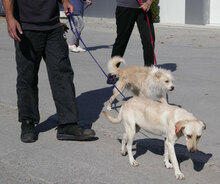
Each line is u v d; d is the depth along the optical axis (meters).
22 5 4.74
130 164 4.36
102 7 20.91
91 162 4.40
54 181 3.93
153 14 18.36
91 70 9.03
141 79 6.12
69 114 5.02
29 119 5.07
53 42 4.95
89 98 6.96
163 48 11.92
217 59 10.16
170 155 4.06
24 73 4.93
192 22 17.84
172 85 5.90
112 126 5.55
